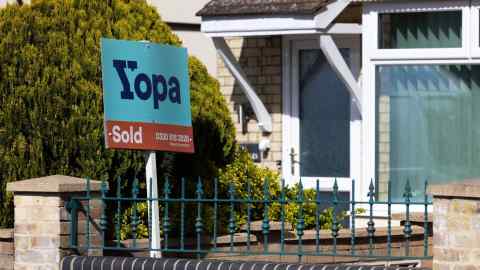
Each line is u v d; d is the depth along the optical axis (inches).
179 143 742.5
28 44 781.3
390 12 961.5
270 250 810.8
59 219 698.8
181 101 746.2
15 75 773.9
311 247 821.2
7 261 724.7
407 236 636.7
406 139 965.8
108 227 768.3
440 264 589.9
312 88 1078.4
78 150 767.1
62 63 775.7
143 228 781.9
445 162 956.6
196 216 801.6
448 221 586.6
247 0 1027.3
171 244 766.5
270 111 1091.9
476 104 943.7
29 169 767.1
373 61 968.9
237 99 1106.1
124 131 712.4
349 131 1055.6
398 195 967.0
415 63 956.6
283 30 1002.7
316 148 1074.1
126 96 714.8
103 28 804.6
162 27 850.8
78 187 705.6
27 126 768.3
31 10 796.6
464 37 936.9
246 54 1107.3
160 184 812.6
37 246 703.7
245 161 866.1
